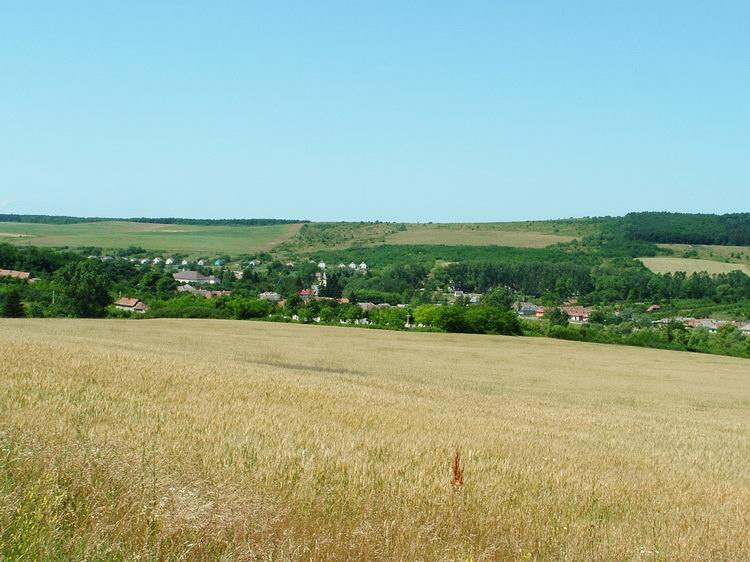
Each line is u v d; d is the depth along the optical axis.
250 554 6.80
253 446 11.84
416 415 20.39
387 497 9.67
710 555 9.46
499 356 66.31
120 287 115.31
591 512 10.80
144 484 8.12
